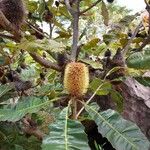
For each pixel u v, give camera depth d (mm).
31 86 747
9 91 692
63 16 938
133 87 787
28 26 811
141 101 777
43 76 891
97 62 727
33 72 906
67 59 679
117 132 481
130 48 883
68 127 457
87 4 902
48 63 672
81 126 458
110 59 697
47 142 432
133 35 818
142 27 872
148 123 763
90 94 680
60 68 681
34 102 536
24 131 716
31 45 555
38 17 848
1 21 582
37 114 740
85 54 802
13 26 597
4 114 521
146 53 670
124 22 864
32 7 846
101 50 827
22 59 895
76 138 442
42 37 831
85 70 551
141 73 678
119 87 758
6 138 691
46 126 741
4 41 770
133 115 766
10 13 623
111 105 767
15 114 518
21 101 541
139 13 847
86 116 622
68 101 550
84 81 543
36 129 723
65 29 922
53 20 855
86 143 436
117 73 672
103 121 496
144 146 463
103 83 644
